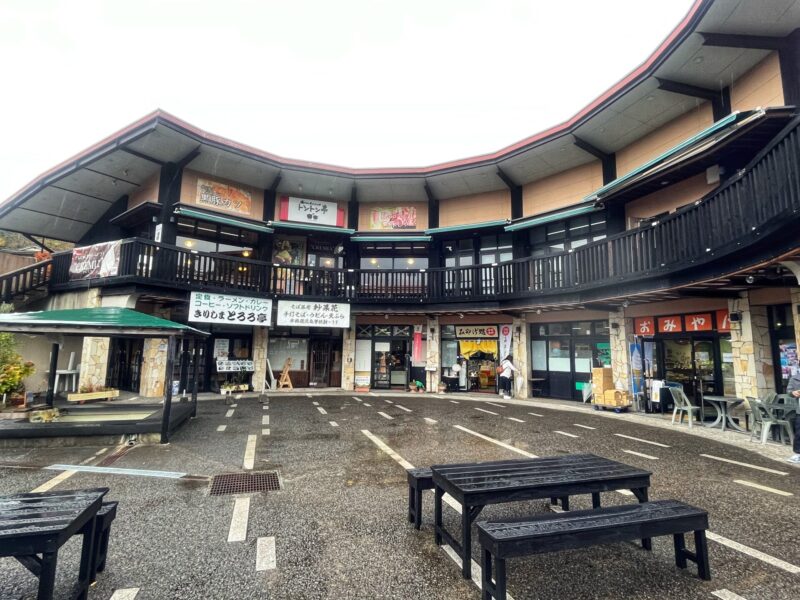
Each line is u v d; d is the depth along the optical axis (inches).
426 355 635.5
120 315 298.8
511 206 593.3
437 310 577.0
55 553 93.8
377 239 628.4
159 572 124.3
